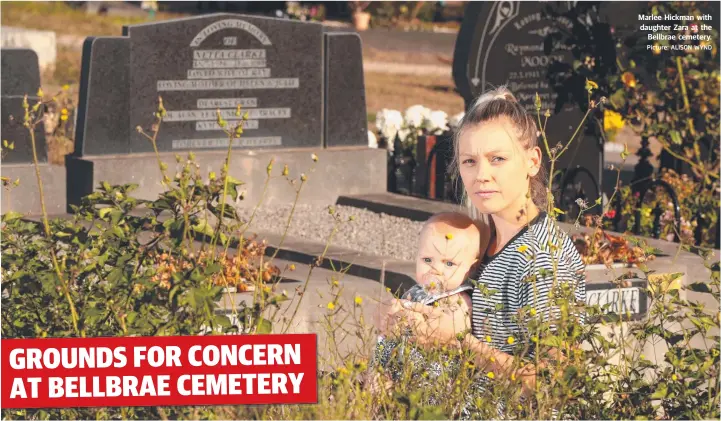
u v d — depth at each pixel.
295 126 10.93
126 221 3.57
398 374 3.24
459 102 23.95
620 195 9.15
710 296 5.97
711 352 3.46
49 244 3.54
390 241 8.55
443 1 38.78
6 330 3.60
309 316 5.20
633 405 3.37
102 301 3.50
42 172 9.41
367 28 33.66
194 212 3.49
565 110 10.38
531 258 3.09
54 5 29.19
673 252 6.77
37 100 9.43
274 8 31.28
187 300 3.17
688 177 10.14
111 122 9.90
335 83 11.09
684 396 3.38
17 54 9.28
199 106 10.41
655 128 9.62
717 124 9.49
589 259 5.49
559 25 10.52
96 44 9.80
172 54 10.20
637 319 5.16
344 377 3.03
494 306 3.14
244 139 10.68
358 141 11.27
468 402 3.11
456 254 3.27
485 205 3.17
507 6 10.45
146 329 3.28
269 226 9.21
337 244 8.47
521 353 3.09
